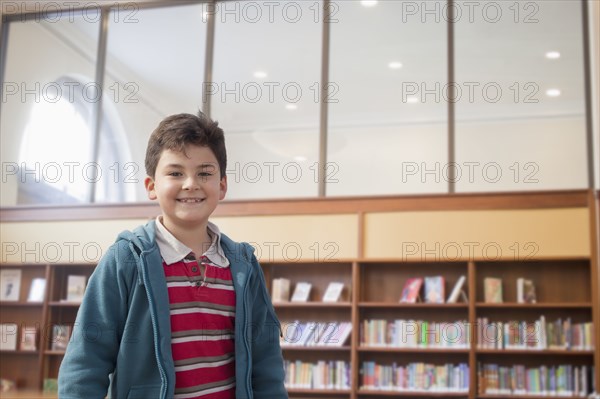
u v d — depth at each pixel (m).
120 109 7.38
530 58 6.74
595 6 6.13
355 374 6.02
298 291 6.39
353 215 6.30
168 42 7.36
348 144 6.91
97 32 7.46
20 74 7.49
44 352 6.71
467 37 6.86
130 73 7.38
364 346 6.09
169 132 1.50
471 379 5.85
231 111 7.15
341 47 7.05
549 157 6.58
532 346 5.89
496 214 6.04
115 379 1.46
